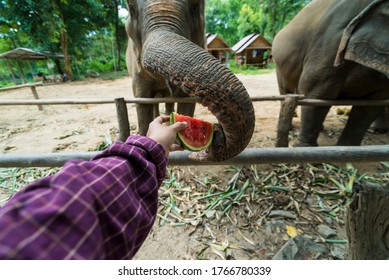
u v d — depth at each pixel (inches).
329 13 91.2
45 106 237.8
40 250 12.7
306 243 59.4
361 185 41.0
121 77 596.1
